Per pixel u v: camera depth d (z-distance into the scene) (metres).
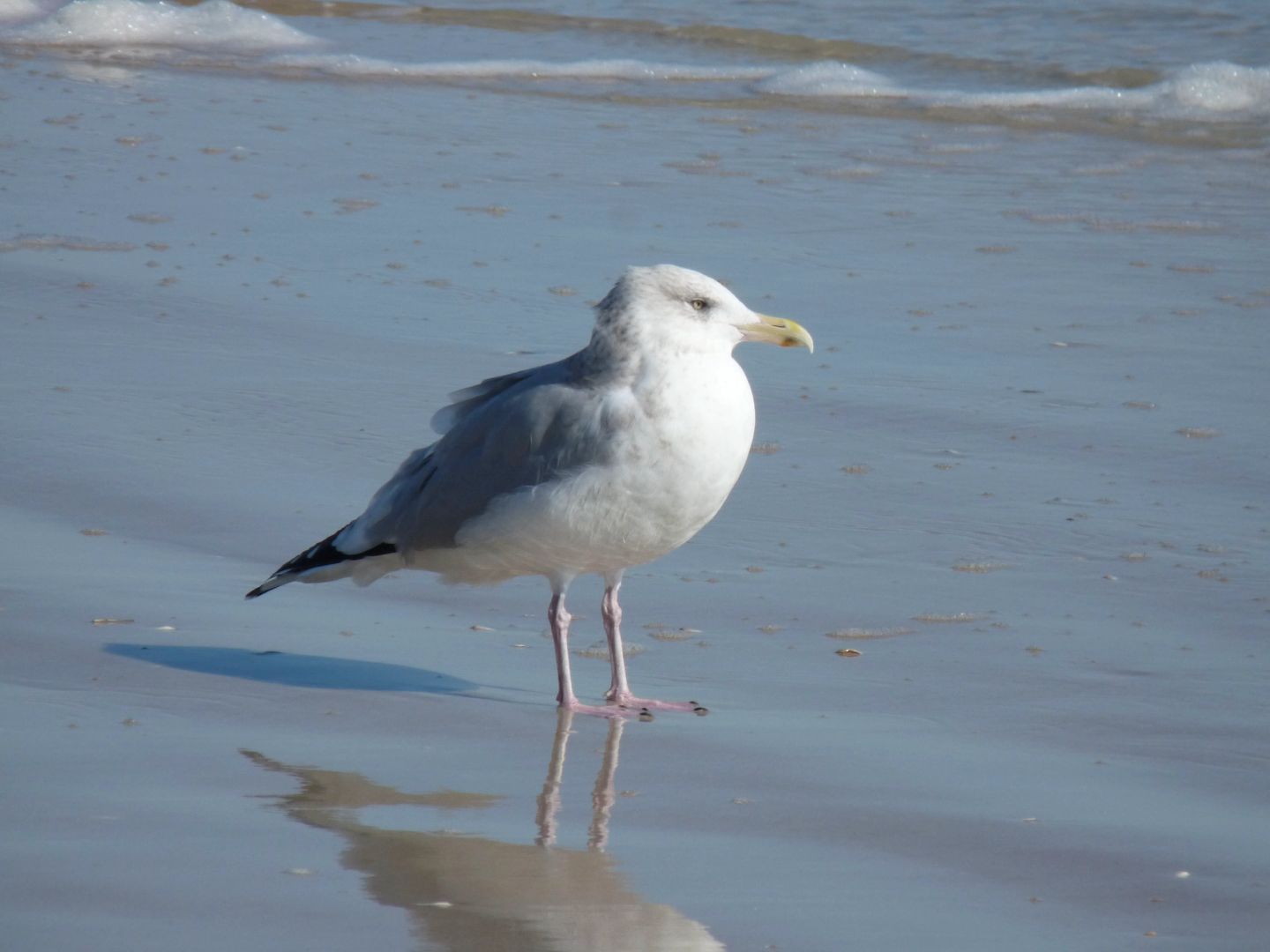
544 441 9.87
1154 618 11.20
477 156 23.64
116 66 28.69
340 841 8.04
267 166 22.72
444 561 10.48
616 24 32.84
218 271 18.48
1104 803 8.59
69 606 11.09
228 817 8.27
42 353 16.02
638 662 10.73
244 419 14.64
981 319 17.62
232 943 6.98
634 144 24.70
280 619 11.20
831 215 21.31
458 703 9.98
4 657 10.30
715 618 11.38
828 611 11.44
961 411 15.23
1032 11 32.59
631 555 10.05
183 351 16.19
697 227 20.56
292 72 28.84
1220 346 16.84
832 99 27.91
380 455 13.96
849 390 15.74
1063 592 11.66
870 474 13.89
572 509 9.77
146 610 11.12
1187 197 22.34
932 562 12.23
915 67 29.84
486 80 28.86
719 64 30.19
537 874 7.73
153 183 21.64
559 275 18.59
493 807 8.52
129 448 13.91
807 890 7.62
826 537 12.70
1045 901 7.53
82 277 18.12
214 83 27.75
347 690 10.06
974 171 23.66
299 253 19.16
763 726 9.67
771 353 16.73
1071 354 16.64
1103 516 13.00
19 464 13.55
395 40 31.67
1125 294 18.47
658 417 9.70
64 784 8.59
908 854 8.01
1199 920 7.34
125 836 8.00
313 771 8.89
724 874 7.79
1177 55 29.58
